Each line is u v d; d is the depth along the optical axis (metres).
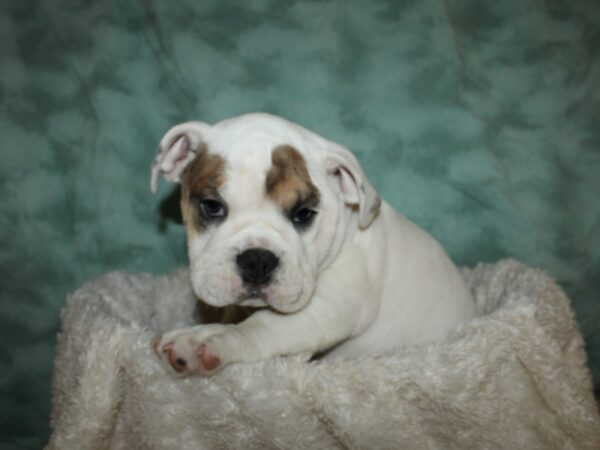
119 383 0.40
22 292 0.56
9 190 0.55
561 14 0.52
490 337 0.40
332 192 0.42
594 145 0.54
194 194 0.40
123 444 0.42
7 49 0.53
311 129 0.55
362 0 0.53
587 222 0.55
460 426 0.38
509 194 0.55
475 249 0.57
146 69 0.54
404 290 0.46
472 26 0.53
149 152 0.55
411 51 0.54
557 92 0.53
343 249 0.44
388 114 0.55
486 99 0.54
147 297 0.54
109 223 0.56
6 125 0.54
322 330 0.41
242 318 0.49
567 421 0.41
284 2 0.53
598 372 0.56
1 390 0.57
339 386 0.36
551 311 0.46
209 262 0.38
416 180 0.56
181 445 0.39
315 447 0.38
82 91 0.54
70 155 0.55
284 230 0.39
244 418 0.37
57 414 0.47
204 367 0.36
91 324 0.42
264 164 0.39
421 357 0.38
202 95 0.54
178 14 0.53
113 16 0.53
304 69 0.54
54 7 0.53
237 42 0.54
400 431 0.37
